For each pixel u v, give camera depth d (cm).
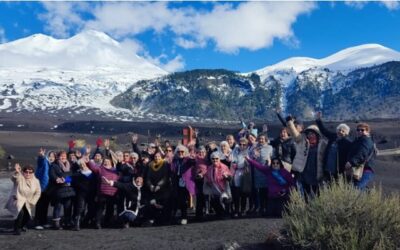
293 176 1259
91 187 1320
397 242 831
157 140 1650
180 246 987
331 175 1117
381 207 860
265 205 1352
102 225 1368
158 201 1338
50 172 1310
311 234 844
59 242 1101
